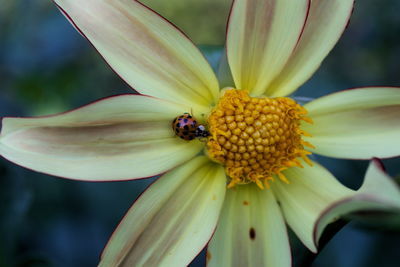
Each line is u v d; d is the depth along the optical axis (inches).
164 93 8.9
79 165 8.6
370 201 7.6
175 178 9.0
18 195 10.4
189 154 9.0
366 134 9.2
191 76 9.0
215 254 9.0
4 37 12.0
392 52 13.1
